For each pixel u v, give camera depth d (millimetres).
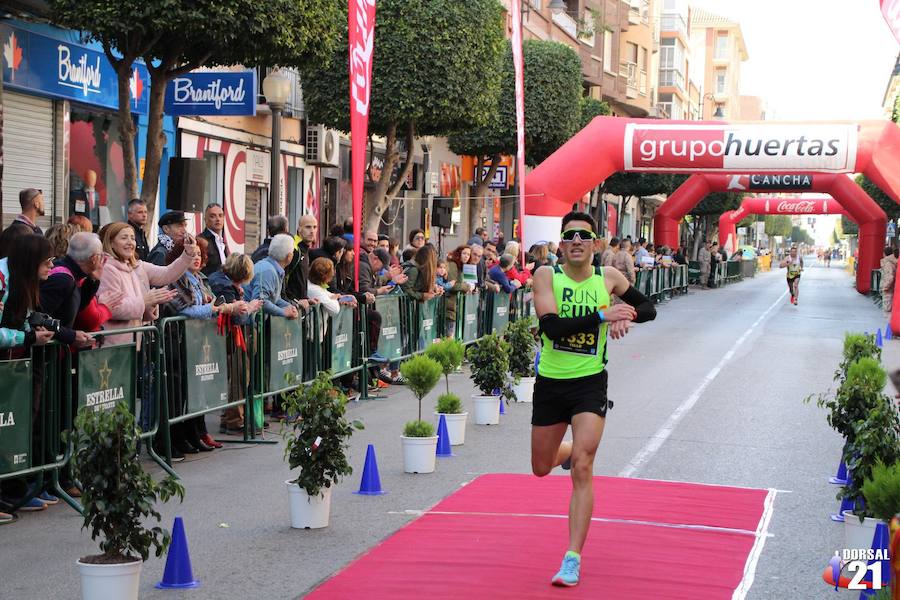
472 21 19969
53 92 15102
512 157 37094
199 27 11789
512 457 9555
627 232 61719
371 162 28125
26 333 6965
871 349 11016
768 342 21469
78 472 5234
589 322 5887
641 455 9570
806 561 6328
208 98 16156
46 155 15367
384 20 19531
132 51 12234
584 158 23984
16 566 6152
